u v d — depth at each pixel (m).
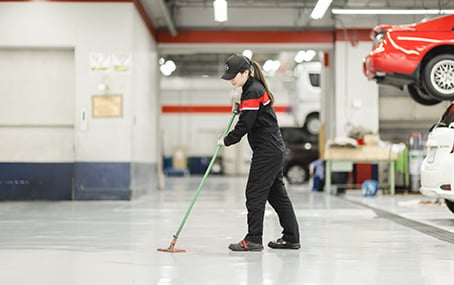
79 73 9.76
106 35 9.79
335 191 11.91
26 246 4.60
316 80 19.06
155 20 12.53
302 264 3.78
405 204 8.69
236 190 13.18
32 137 9.95
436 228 5.79
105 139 9.70
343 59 12.80
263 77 4.27
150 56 12.12
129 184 9.70
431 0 11.52
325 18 13.06
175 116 26.70
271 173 4.23
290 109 23.50
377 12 10.63
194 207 8.37
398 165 11.92
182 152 25.56
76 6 9.80
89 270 3.58
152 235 5.26
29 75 9.95
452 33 8.65
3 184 9.88
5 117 9.94
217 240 4.93
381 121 13.11
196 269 3.60
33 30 9.77
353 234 5.36
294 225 4.41
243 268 3.64
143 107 11.06
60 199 9.85
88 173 9.69
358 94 12.79
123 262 3.86
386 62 8.79
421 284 3.21
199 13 13.11
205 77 26.20
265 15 13.12
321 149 14.64
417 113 12.99
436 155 6.13
